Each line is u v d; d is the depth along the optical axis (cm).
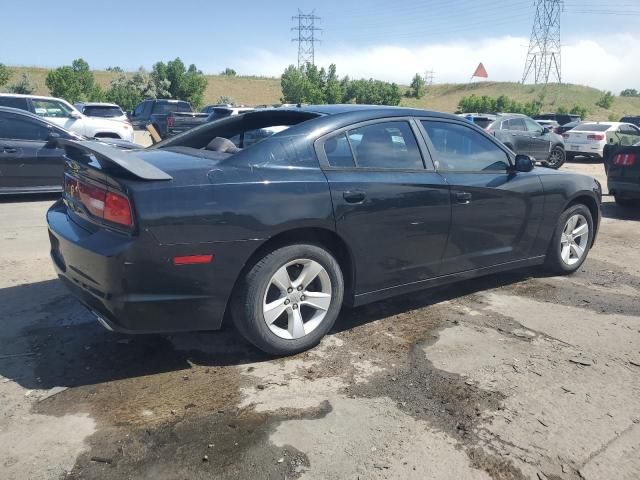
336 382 318
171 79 5494
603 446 263
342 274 367
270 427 272
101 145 322
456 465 247
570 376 331
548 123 3053
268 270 324
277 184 324
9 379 313
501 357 354
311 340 353
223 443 259
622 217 878
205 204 301
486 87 9406
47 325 385
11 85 4619
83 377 317
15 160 869
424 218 389
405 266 390
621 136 982
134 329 299
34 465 241
